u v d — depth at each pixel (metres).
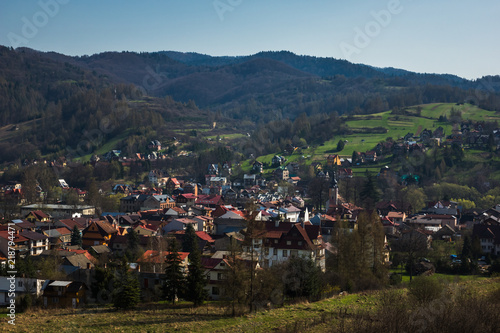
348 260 99.88
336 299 86.00
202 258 95.75
